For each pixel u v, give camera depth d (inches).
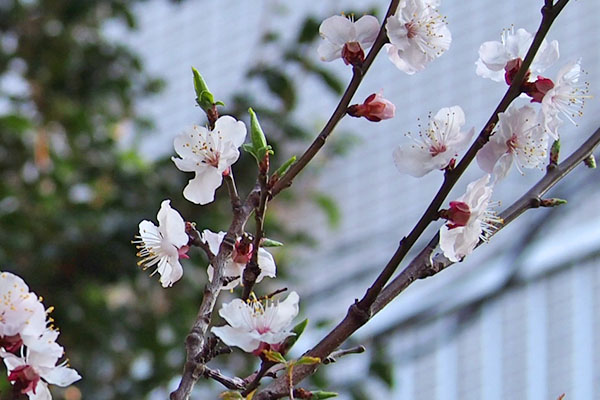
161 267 29.5
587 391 80.4
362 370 66.0
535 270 83.0
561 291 83.2
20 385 27.3
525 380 82.8
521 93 29.5
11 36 74.9
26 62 75.0
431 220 28.6
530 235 82.0
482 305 83.2
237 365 64.6
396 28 29.5
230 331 27.6
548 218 80.9
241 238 29.4
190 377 28.2
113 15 75.8
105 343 65.2
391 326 81.5
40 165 72.5
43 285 65.3
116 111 77.7
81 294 65.6
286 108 67.4
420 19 29.7
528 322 83.9
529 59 29.0
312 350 28.6
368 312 28.6
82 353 64.9
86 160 72.9
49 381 27.4
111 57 75.5
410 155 29.0
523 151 29.0
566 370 81.8
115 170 70.5
